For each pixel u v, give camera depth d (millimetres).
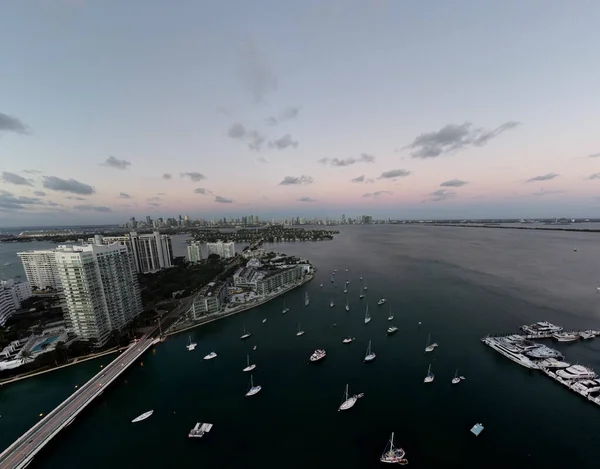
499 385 172750
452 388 170375
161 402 165250
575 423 143125
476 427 139500
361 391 169250
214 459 127125
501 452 127438
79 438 141125
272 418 149875
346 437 137000
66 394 175250
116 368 197875
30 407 164000
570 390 167125
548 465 121062
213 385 180000
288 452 129625
